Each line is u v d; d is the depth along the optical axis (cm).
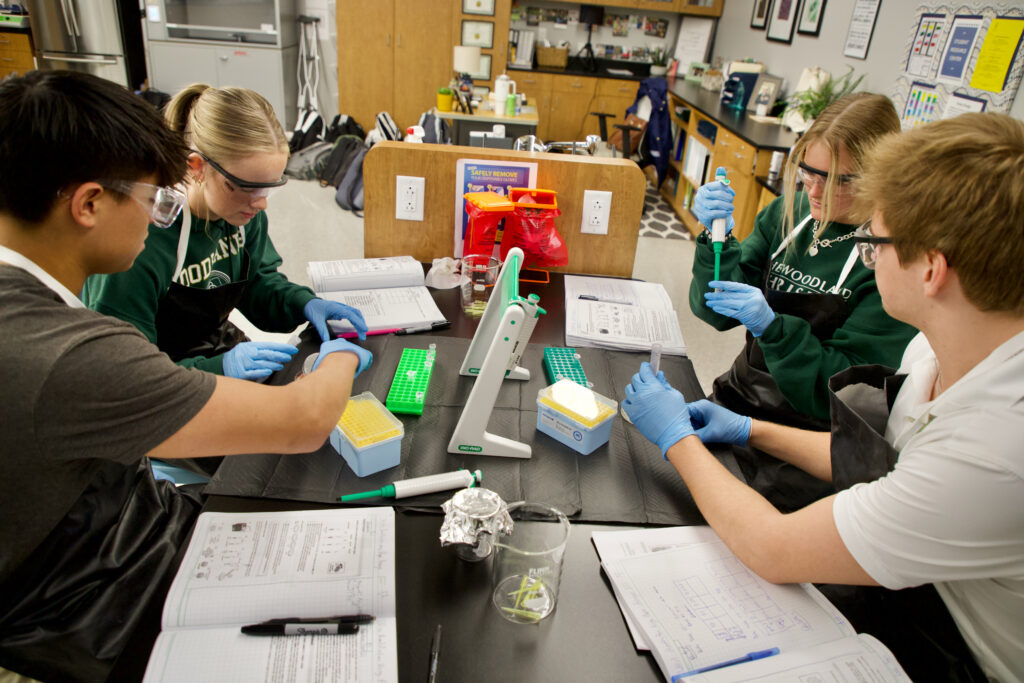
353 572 82
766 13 504
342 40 557
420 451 107
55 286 71
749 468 130
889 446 87
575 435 109
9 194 65
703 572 87
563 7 632
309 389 85
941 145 66
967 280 66
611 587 85
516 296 102
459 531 80
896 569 70
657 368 119
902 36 329
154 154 71
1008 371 66
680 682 71
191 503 106
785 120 422
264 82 557
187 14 527
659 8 602
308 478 98
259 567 81
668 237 463
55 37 512
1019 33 246
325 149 521
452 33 559
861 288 139
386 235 185
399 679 71
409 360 131
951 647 79
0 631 78
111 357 64
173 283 129
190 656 71
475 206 167
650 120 530
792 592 84
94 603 84
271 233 397
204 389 71
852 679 72
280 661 71
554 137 647
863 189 78
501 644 76
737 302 137
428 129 455
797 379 134
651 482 104
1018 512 63
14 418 61
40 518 71
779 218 158
